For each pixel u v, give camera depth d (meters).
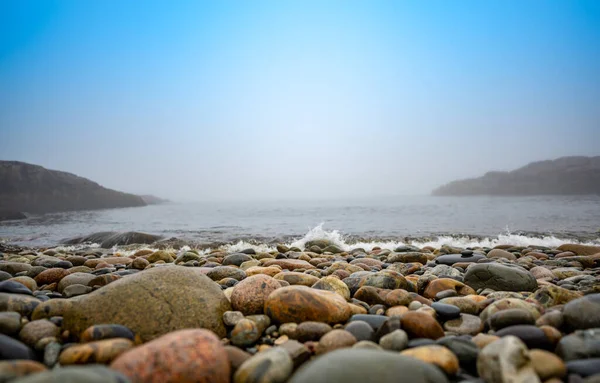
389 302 3.69
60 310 3.17
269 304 3.17
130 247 11.96
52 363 2.37
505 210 29.42
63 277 5.04
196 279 3.30
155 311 2.85
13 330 2.72
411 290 4.49
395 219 22.41
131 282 3.07
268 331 2.97
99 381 1.59
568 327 2.74
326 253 9.51
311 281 4.43
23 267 5.91
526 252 8.75
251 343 2.75
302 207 46.53
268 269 5.18
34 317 3.09
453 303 3.53
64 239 15.35
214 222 23.17
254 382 2.01
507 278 4.42
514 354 2.01
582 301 2.80
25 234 17.47
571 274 5.55
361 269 5.63
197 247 11.84
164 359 1.91
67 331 2.76
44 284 5.11
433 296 4.23
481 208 33.12
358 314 3.31
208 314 2.97
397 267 6.04
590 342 2.33
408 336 2.69
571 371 2.08
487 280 4.52
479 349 2.35
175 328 2.79
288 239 13.50
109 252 11.03
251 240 13.10
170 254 8.75
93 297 2.93
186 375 1.89
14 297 3.28
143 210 49.62
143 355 1.92
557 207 32.06
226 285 4.60
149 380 1.84
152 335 2.72
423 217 23.69
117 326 2.61
